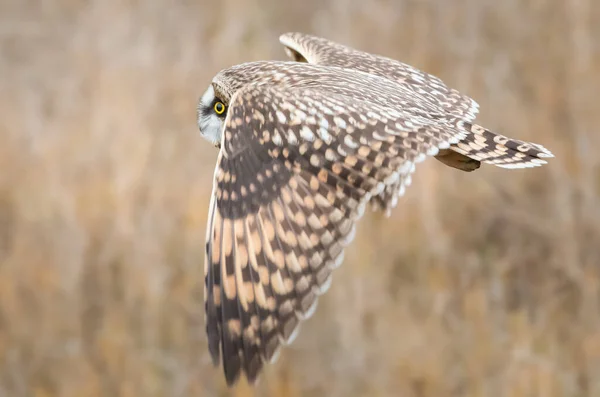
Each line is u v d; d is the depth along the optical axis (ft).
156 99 62.90
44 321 50.08
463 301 48.29
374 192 23.62
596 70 63.62
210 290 24.27
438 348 46.26
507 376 44.86
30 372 48.62
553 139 59.31
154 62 66.44
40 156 60.95
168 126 61.52
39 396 47.80
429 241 50.57
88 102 67.46
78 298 50.47
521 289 50.03
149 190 55.31
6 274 52.01
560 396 44.47
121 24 71.20
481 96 63.72
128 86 64.23
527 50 67.21
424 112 26.48
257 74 27.96
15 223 55.52
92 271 51.49
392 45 68.03
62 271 51.57
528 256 51.19
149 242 51.83
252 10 72.18
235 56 68.13
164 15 71.51
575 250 51.11
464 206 54.24
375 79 28.09
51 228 53.93
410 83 30.50
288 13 74.38
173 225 53.06
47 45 80.02
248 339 23.49
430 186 52.75
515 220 52.95
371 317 47.39
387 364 45.85
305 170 24.07
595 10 66.95
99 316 50.19
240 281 23.91
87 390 47.34
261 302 23.61
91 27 72.33
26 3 83.35
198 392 46.44
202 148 58.95
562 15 68.03
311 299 23.26
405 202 52.49
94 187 55.98
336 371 45.57
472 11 69.21
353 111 24.32
